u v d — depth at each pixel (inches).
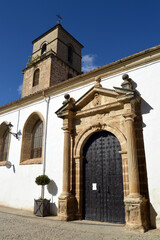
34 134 460.8
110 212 274.7
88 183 309.3
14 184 422.0
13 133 464.4
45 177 341.4
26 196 387.5
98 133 320.8
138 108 284.7
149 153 259.4
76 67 740.0
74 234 208.5
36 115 446.9
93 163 312.7
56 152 367.6
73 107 344.5
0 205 432.5
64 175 312.3
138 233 209.9
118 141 294.7
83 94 361.7
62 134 371.2
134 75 305.1
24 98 464.8
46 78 601.0
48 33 714.2
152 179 249.0
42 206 317.7
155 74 285.6
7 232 214.4
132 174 243.1
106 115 309.1
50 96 419.8
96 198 293.9
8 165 450.0
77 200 302.5
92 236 200.5
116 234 207.6
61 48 677.9
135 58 307.0
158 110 268.4
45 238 193.0
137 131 275.4
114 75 328.5
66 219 281.7
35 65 660.7
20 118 474.0
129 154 252.4
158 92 275.7
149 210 240.8
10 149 466.9
